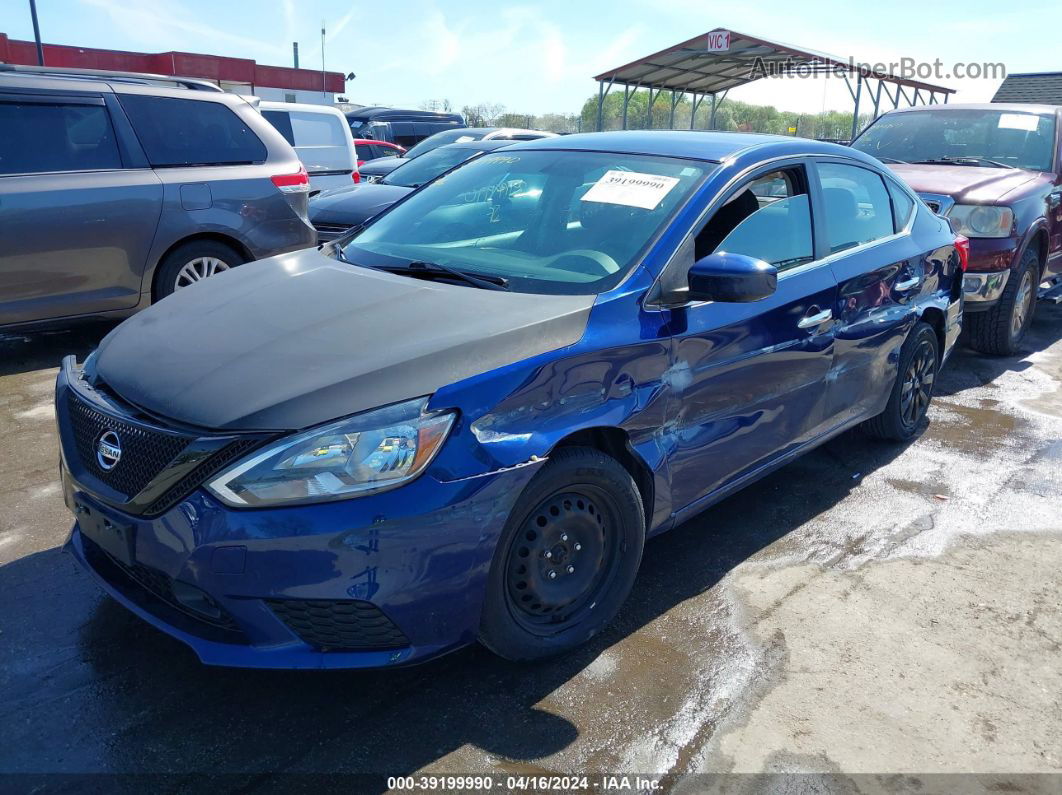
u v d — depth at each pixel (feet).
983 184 22.39
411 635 8.11
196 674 9.12
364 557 7.70
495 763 8.08
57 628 9.77
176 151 20.58
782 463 12.69
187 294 10.91
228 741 8.20
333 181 37.81
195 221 20.65
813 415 12.98
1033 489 14.85
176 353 9.00
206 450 7.72
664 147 12.40
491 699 8.95
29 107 18.54
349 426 7.80
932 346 16.35
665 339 10.02
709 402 10.77
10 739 8.08
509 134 42.73
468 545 8.14
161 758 7.95
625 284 10.00
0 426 15.58
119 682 8.94
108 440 8.49
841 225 13.56
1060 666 10.00
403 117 67.21
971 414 18.61
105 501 8.35
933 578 11.81
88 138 19.27
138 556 8.12
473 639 8.60
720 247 11.11
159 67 106.11
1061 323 27.94
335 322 9.17
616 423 9.50
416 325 8.96
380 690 9.02
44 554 11.31
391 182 30.83
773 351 11.59
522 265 10.73
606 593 9.91
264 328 9.22
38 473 13.69
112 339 10.14
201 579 7.73
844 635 10.39
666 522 10.68
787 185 12.57
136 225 19.70
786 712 8.98
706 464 11.01
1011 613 11.05
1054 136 25.23
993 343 22.95
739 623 10.53
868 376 14.21
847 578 11.71
